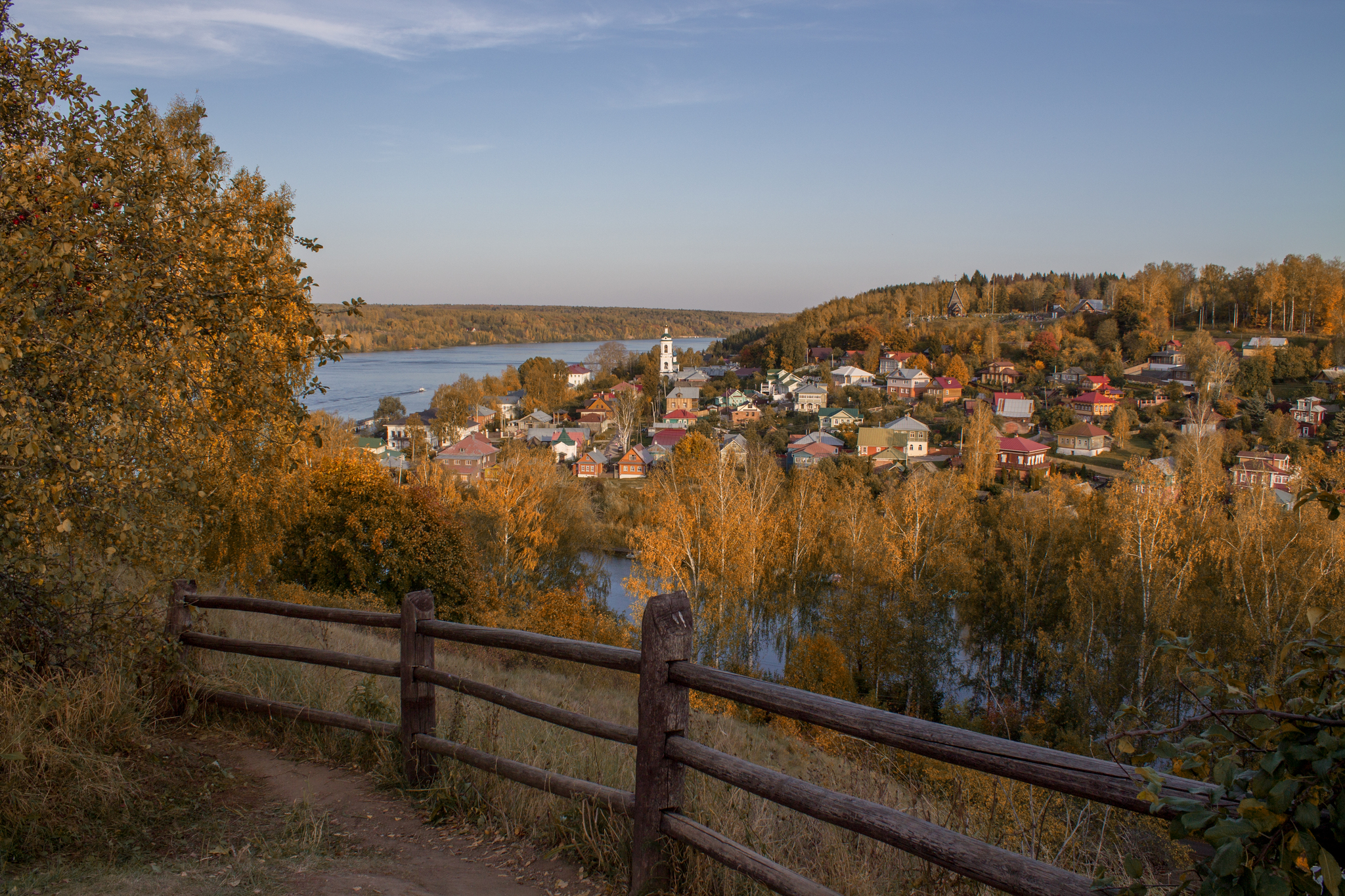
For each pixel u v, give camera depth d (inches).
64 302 147.2
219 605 186.5
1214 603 1013.2
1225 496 1223.5
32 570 151.6
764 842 123.4
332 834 133.9
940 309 7573.8
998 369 4697.3
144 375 154.7
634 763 163.5
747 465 1535.4
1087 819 119.7
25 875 111.3
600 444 4170.8
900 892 113.3
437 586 962.1
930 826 83.6
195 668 190.5
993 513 1530.5
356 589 912.3
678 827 111.4
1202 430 2731.3
